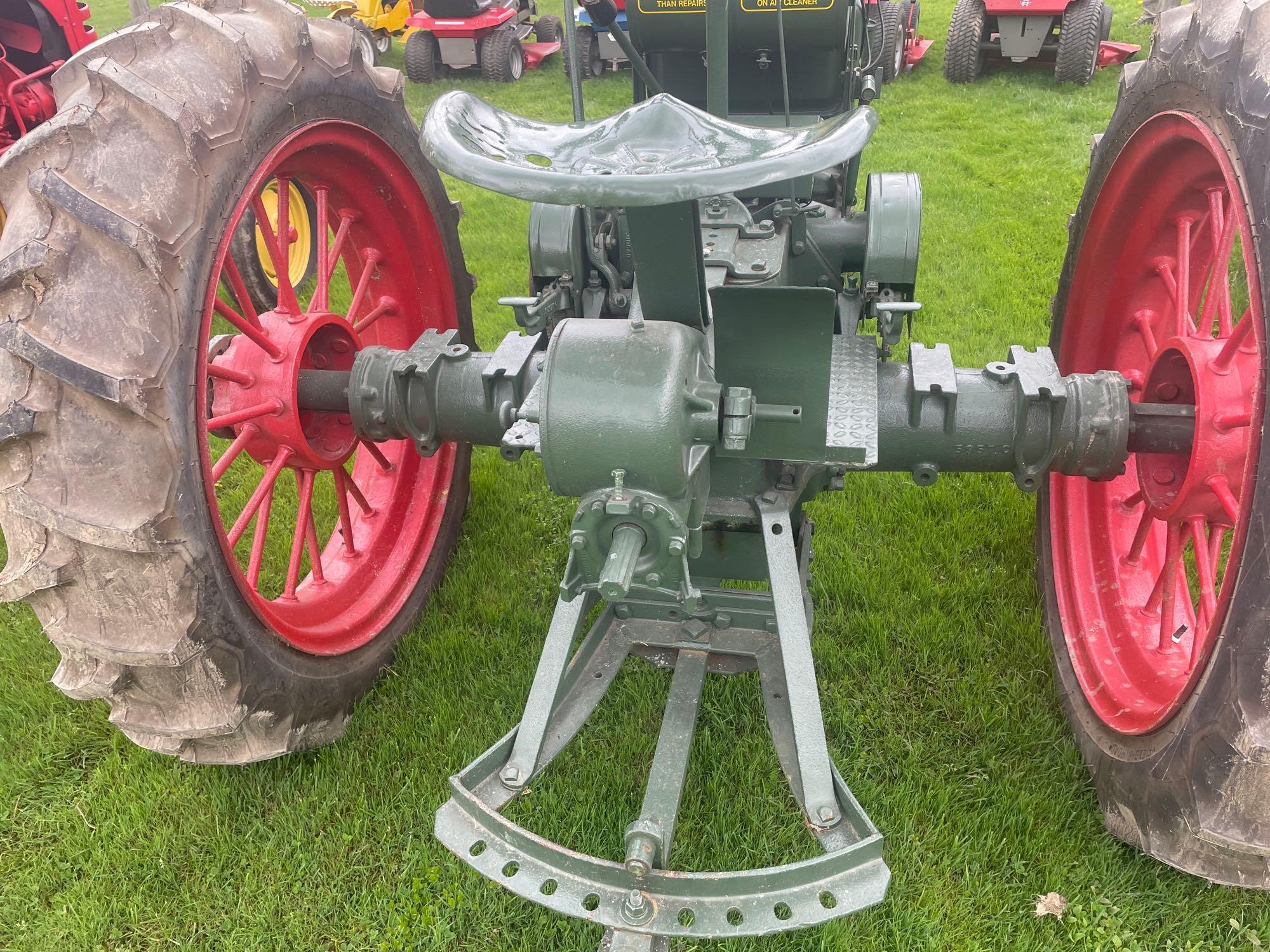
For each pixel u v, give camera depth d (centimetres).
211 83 223
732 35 392
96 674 230
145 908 256
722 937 196
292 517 412
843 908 197
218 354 273
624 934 206
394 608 334
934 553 379
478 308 596
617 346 197
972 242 648
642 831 208
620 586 183
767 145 184
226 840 270
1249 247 187
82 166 201
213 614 229
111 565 216
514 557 386
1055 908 246
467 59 1147
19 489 204
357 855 268
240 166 230
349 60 280
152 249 205
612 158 181
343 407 275
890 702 311
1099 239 299
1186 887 249
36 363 194
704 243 294
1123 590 294
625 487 194
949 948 239
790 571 240
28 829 280
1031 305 558
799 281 380
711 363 222
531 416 203
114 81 205
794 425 216
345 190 302
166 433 212
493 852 214
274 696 256
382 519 346
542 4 1656
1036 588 348
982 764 289
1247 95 192
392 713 309
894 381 251
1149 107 253
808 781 225
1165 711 215
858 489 418
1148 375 265
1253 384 221
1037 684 314
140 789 287
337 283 642
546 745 254
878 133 891
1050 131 877
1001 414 241
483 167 168
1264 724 178
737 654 287
